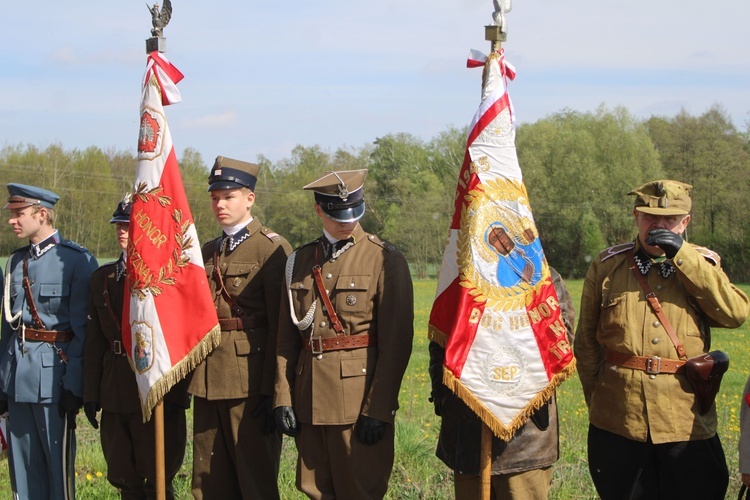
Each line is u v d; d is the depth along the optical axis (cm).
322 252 493
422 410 914
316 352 477
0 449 595
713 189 4438
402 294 475
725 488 446
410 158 5981
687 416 435
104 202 3638
